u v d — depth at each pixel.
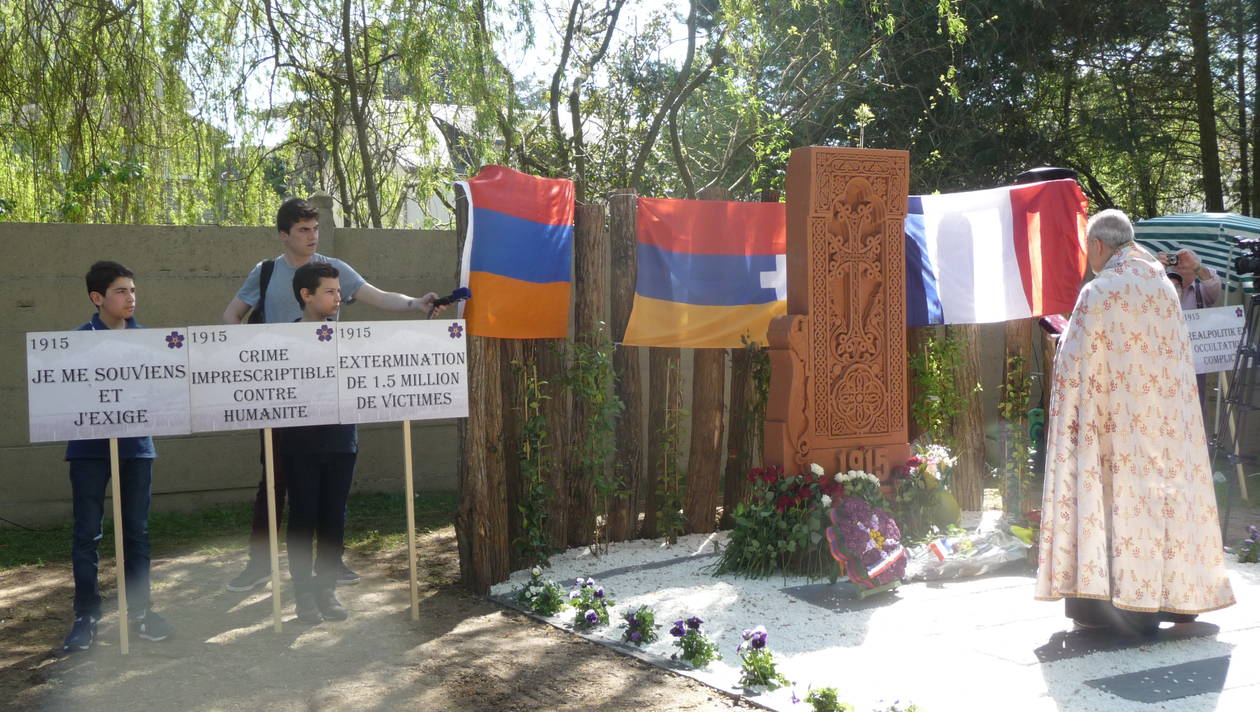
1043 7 15.20
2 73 10.38
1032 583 6.33
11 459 7.96
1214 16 16.14
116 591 6.36
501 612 5.93
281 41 11.95
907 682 4.63
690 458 7.88
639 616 5.31
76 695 4.59
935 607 5.84
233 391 5.31
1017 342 8.46
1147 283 5.11
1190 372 5.18
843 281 7.00
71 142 10.58
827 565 6.54
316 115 12.63
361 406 5.55
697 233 7.55
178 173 11.88
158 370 5.17
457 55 12.11
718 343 7.60
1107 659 4.90
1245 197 17.45
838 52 15.46
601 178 13.56
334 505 5.76
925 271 8.12
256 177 12.51
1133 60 16.91
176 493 8.46
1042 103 17.14
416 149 12.96
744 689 4.61
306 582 5.73
